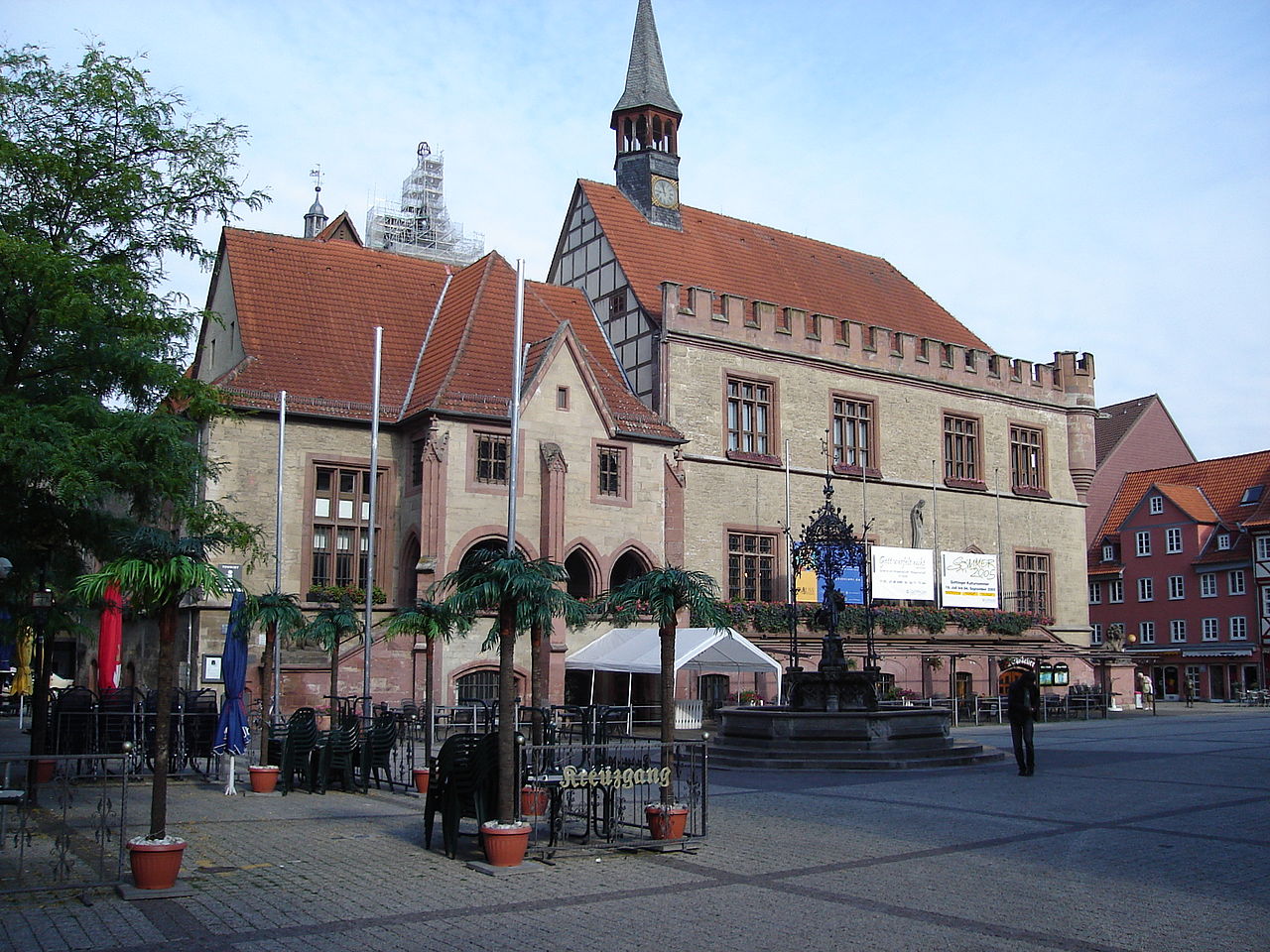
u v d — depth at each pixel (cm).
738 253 4944
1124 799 1792
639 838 1388
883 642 4409
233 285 3738
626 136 4919
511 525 2020
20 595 1978
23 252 1670
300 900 1062
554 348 3647
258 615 2041
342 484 3522
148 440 1778
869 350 4666
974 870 1210
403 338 3916
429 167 9050
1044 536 5212
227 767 2145
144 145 2012
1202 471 7462
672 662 1471
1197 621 6988
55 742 2100
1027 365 5231
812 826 1518
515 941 912
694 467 4091
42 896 1079
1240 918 991
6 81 1872
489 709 2533
